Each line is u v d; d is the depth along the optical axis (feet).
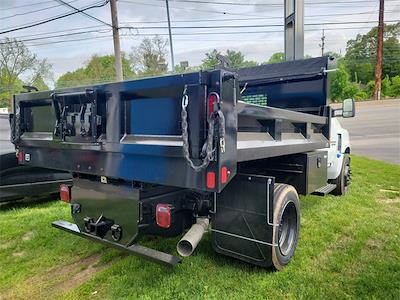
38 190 17.46
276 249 8.90
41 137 10.11
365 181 23.24
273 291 8.50
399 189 20.62
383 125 68.85
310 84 14.17
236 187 9.14
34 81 142.41
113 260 10.63
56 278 9.64
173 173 6.89
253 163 10.56
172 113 6.94
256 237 8.95
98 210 9.13
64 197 10.09
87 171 8.69
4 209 17.56
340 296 8.26
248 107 7.53
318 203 16.96
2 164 16.37
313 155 12.21
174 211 8.77
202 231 8.71
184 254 8.07
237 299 8.16
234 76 6.52
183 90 6.61
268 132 9.11
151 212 8.36
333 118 17.34
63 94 8.75
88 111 8.18
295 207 10.09
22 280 9.55
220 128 6.23
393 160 36.60
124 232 8.48
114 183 8.75
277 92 15.08
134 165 7.57
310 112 14.26
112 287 8.86
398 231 12.73
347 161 19.26
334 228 13.00
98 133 8.07
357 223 13.69
